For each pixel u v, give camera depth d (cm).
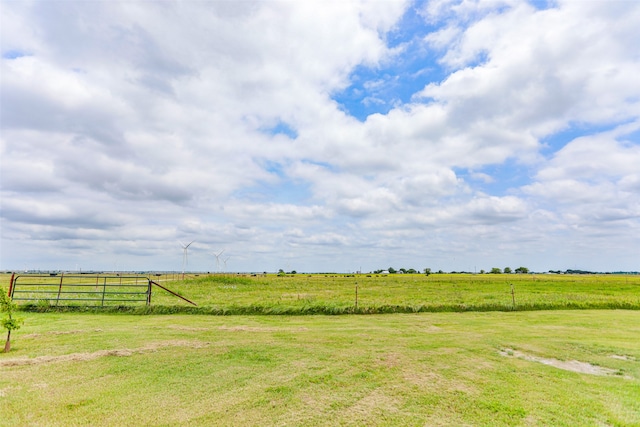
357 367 827
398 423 539
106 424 524
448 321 1527
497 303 2012
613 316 1702
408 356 931
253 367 817
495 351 997
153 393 650
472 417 562
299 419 550
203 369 798
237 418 552
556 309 1955
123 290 3002
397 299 2406
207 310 1689
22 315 1585
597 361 905
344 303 1916
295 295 2770
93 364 827
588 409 593
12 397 621
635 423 540
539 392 675
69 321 1432
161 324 1382
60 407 582
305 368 813
